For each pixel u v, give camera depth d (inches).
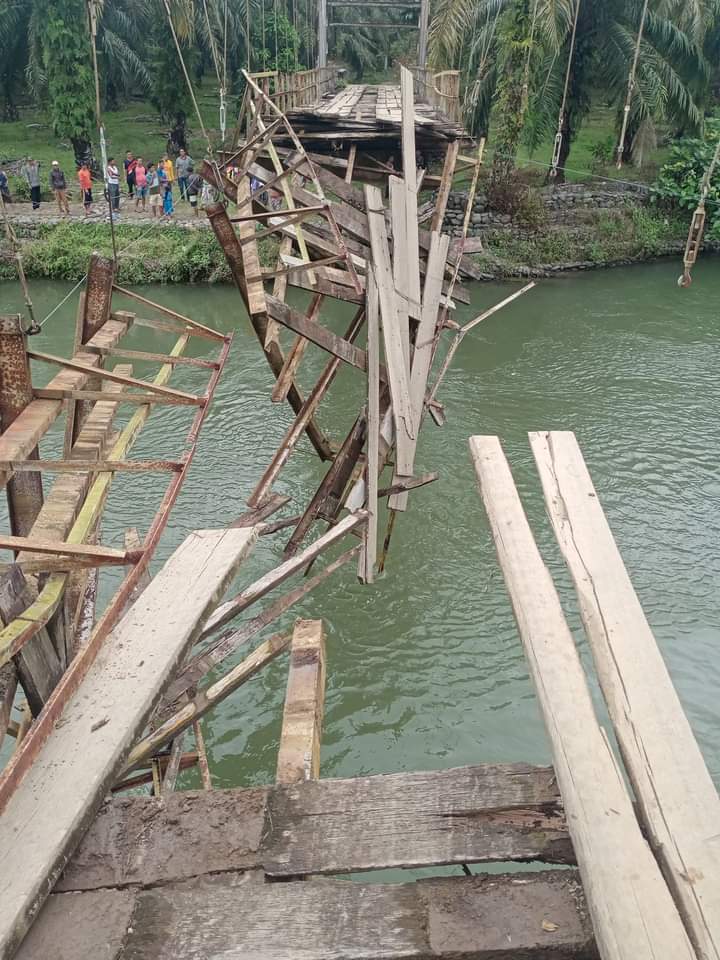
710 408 575.5
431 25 848.9
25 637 122.1
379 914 81.0
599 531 135.0
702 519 431.5
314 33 1291.8
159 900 84.1
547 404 581.0
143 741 180.9
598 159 1075.3
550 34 816.3
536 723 295.6
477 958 77.3
